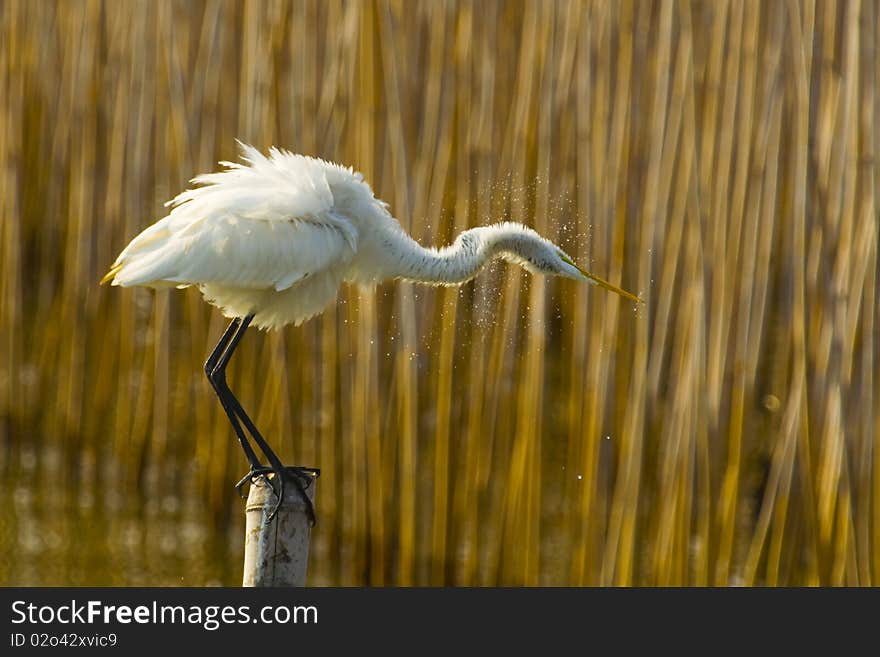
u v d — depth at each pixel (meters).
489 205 11.77
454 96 11.84
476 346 12.37
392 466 11.96
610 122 11.15
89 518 13.55
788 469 10.68
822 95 10.12
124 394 13.84
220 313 13.16
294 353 12.81
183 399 13.70
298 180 8.35
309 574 12.31
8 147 14.37
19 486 13.99
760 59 10.61
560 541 12.62
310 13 11.83
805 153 10.05
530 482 11.23
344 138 11.70
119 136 13.60
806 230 10.88
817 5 10.12
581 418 11.72
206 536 13.23
